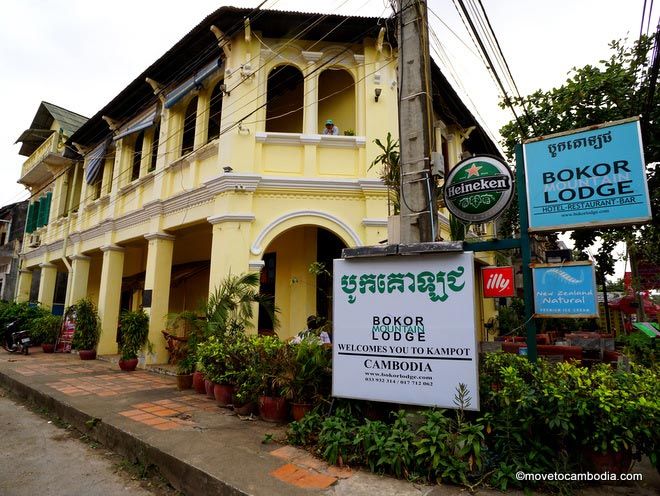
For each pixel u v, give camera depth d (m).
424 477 3.59
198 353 6.68
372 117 8.76
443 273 4.15
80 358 11.59
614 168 4.04
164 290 10.04
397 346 4.24
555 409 3.54
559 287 4.10
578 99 7.63
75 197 15.70
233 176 8.16
